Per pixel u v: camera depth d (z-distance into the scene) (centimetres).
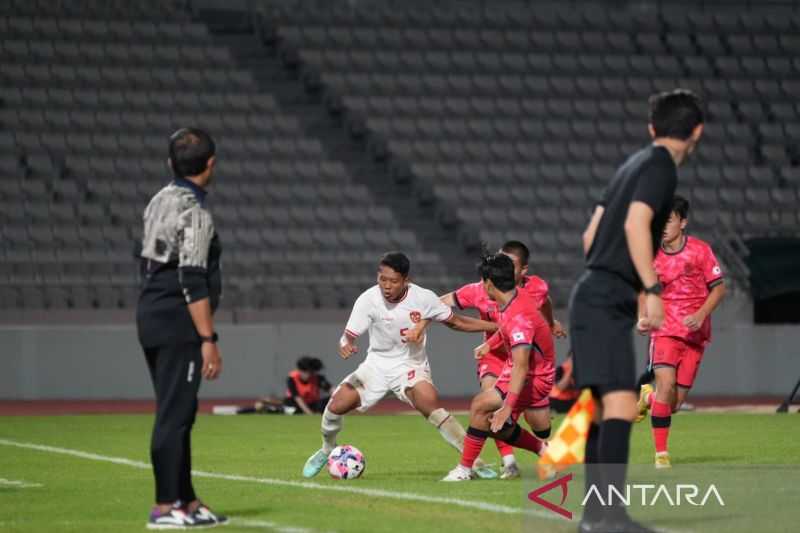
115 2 10800
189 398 2550
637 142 10512
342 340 3681
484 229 9556
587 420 2419
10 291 8269
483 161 10119
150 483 3534
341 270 9012
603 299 2317
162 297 2528
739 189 10088
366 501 3048
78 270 8575
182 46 10556
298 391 7106
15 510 2922
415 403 3638
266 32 11212
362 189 9694
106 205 9062
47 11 10544
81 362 7919
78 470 3925
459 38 11294
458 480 3531
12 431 5634
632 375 2316
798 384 6925
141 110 9906
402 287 3603
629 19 11806
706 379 8500
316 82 10688
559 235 9619
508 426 3506
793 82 11225
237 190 9475
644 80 11094
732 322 8662
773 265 8788
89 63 10188
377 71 10812
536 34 11462
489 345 3656
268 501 3059
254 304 8619
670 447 4684
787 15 12038
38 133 9525
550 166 10162
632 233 2253
